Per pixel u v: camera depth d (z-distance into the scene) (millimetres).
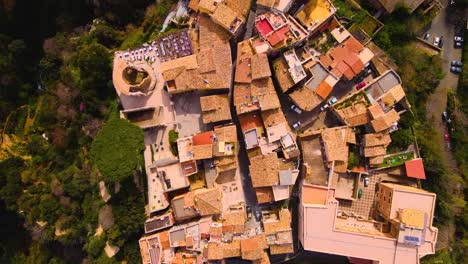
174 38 56750
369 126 55031
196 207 55719
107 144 53312
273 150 55375
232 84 57375
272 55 55875
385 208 54500
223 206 58969
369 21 56438
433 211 52406
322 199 54312
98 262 61094
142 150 55938
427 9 57344
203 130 58844
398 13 56344
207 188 57438
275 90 56375
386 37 56625
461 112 59000
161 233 56875
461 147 59375
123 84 56938
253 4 56969
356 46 54469
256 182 54969
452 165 59906
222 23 53219
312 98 54406
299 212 57219
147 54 57844
